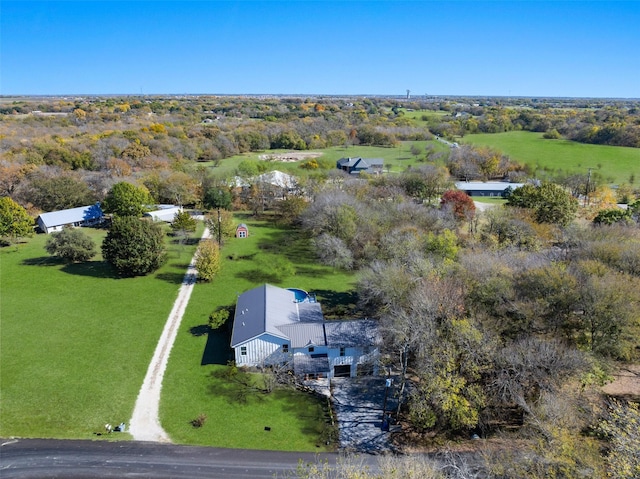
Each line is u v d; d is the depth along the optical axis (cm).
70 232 7381
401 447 3562
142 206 9481
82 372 4434
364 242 7206
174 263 7381
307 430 3747
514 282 4525
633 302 4000
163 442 3575
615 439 2706
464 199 8269
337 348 4384
